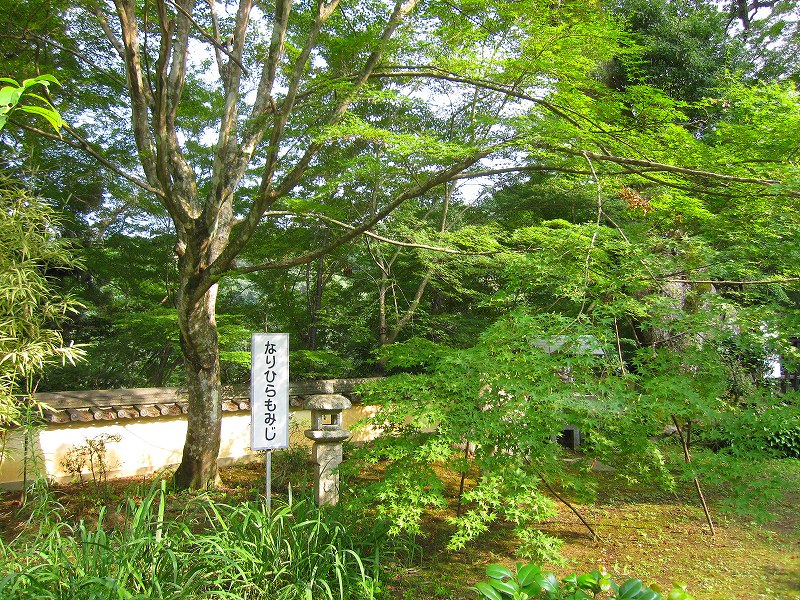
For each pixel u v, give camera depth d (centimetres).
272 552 386
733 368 509
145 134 646
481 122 511
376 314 1094
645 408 415
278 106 682
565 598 257
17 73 692
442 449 410
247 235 584
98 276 1046
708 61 1096
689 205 516
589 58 546
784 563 498
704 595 437
